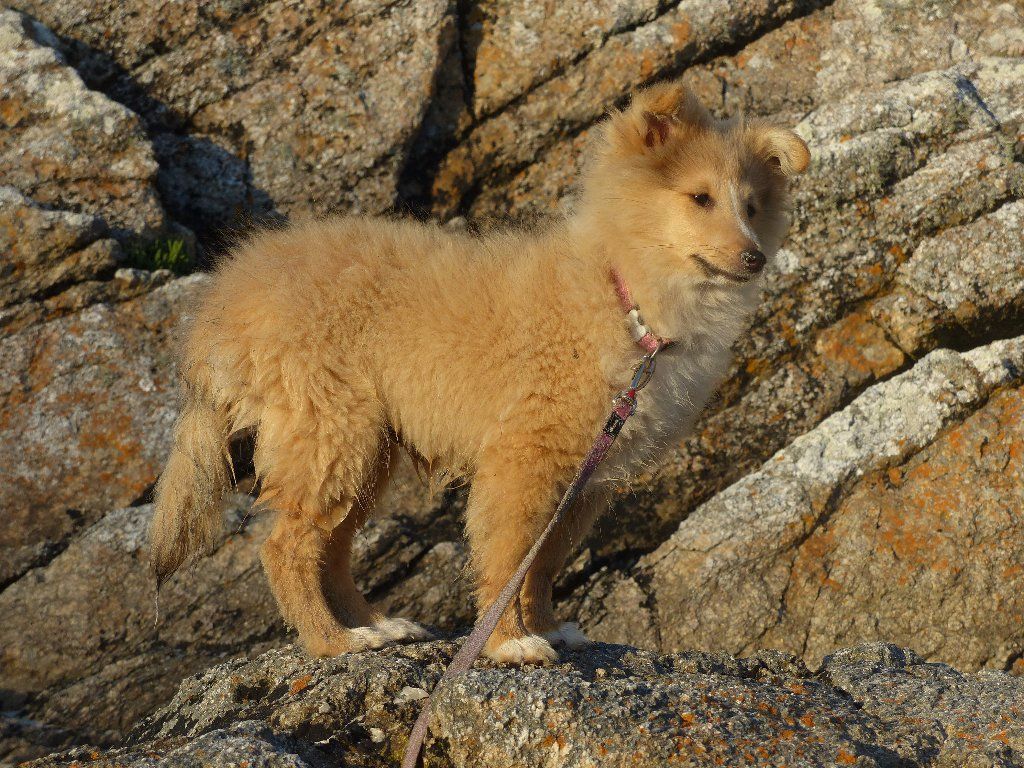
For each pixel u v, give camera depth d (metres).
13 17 14.30
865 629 11.90
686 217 7.80
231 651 11.84
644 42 14.96
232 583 11.95
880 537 12.11
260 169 14.48
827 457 12.50
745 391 13.11
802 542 12.24
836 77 14.99
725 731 6.21
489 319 7.74
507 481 7.60
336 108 14.57
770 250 8.74
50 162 13.50
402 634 8.12
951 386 12.54
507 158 14.99
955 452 12.34
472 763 6.30
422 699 6.83
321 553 8.00
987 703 7.13
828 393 13.03
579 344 7.60
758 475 12.62
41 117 13.69
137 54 14.77
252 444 9.80
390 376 8.01
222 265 8.65
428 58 14.68
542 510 7.62
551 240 8.18
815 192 13.57
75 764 6.39
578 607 12.32
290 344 7.88
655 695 6.55
